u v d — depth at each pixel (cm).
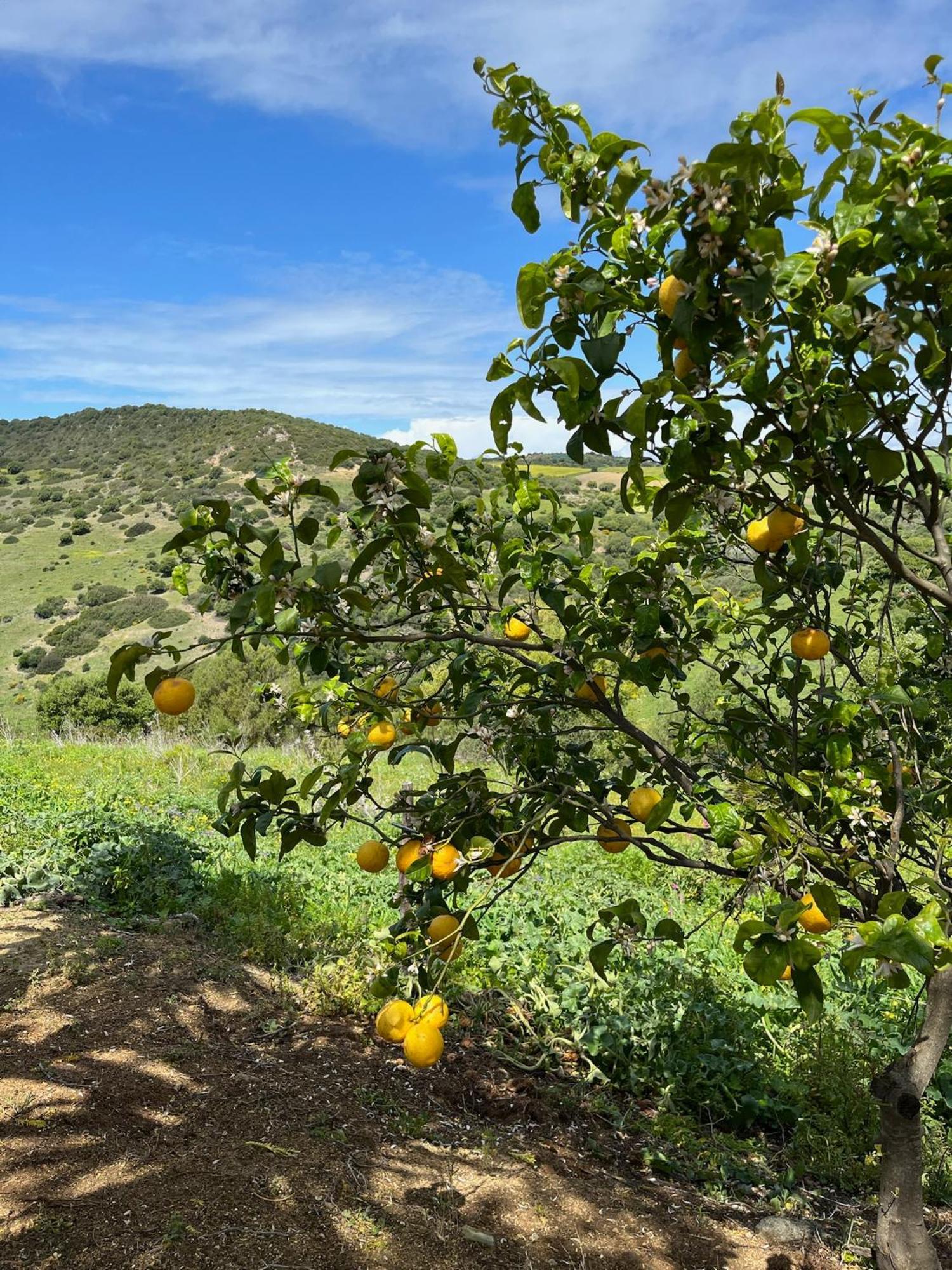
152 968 439
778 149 132
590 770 213
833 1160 356
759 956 130
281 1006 420
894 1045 427
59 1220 234
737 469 148
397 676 219
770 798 201
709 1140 368
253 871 640
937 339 136
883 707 191
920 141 133
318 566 161
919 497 173
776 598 189
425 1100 352
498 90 155
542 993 454
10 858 573
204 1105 309
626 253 146
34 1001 384
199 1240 232
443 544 212
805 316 142
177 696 150
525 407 157
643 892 728
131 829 661
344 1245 240
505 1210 275
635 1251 268
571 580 200
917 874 202
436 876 183
